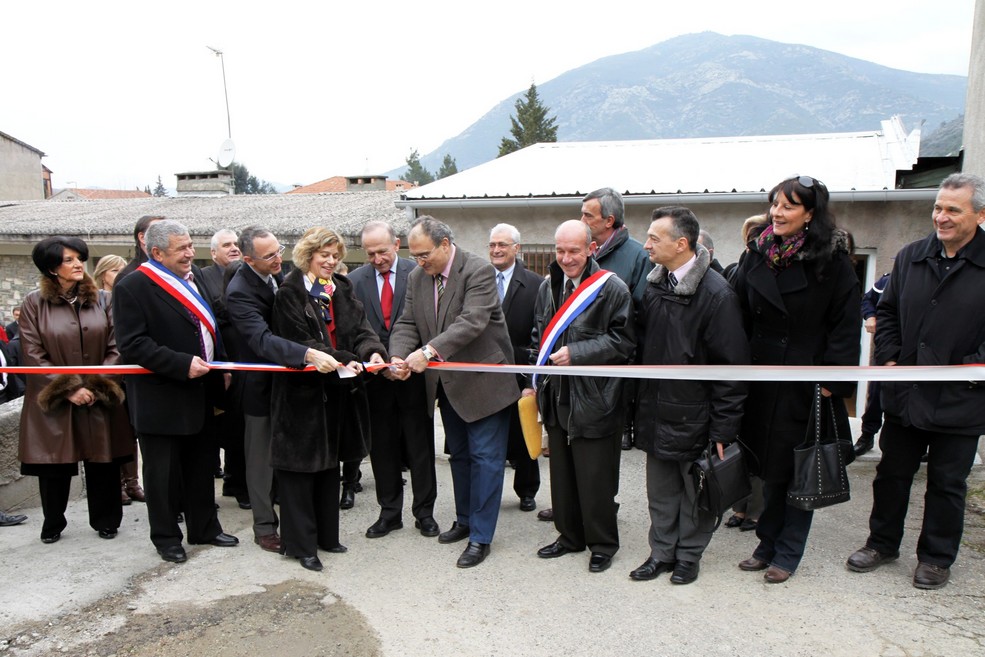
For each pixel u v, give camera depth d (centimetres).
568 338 370
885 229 671
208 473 418
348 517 475
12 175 2839
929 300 343
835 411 346
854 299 333
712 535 391
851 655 298
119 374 427
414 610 342
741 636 314
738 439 351
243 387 418
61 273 412
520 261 530
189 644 314
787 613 333
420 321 418
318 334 383
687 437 346
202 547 422
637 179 774
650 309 358
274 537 418
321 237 380
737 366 333
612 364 362
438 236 390
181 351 383
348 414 400
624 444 621
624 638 314
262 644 314
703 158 865
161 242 381
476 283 398
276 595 359
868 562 373
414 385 430
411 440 435
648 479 376
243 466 493
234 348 455
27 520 476
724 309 337
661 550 374
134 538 441
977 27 609
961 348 334
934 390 338
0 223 1418
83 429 415
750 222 429
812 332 340
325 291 393
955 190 325
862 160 773
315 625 329
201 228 1164
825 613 332
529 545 421
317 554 409
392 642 314
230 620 334
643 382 364
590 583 368
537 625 326
